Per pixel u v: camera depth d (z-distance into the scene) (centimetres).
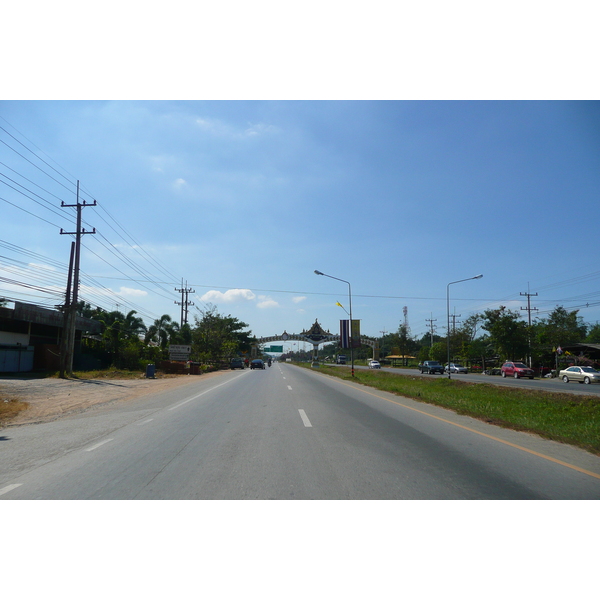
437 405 1477
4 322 2877
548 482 586
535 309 5662
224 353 6638
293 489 555
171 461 689
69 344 2884
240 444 816
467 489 557
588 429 1014
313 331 8312
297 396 1802
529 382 3556
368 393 1978
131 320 4494
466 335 7000
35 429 1041
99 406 1532
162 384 2627
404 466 658
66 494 543
